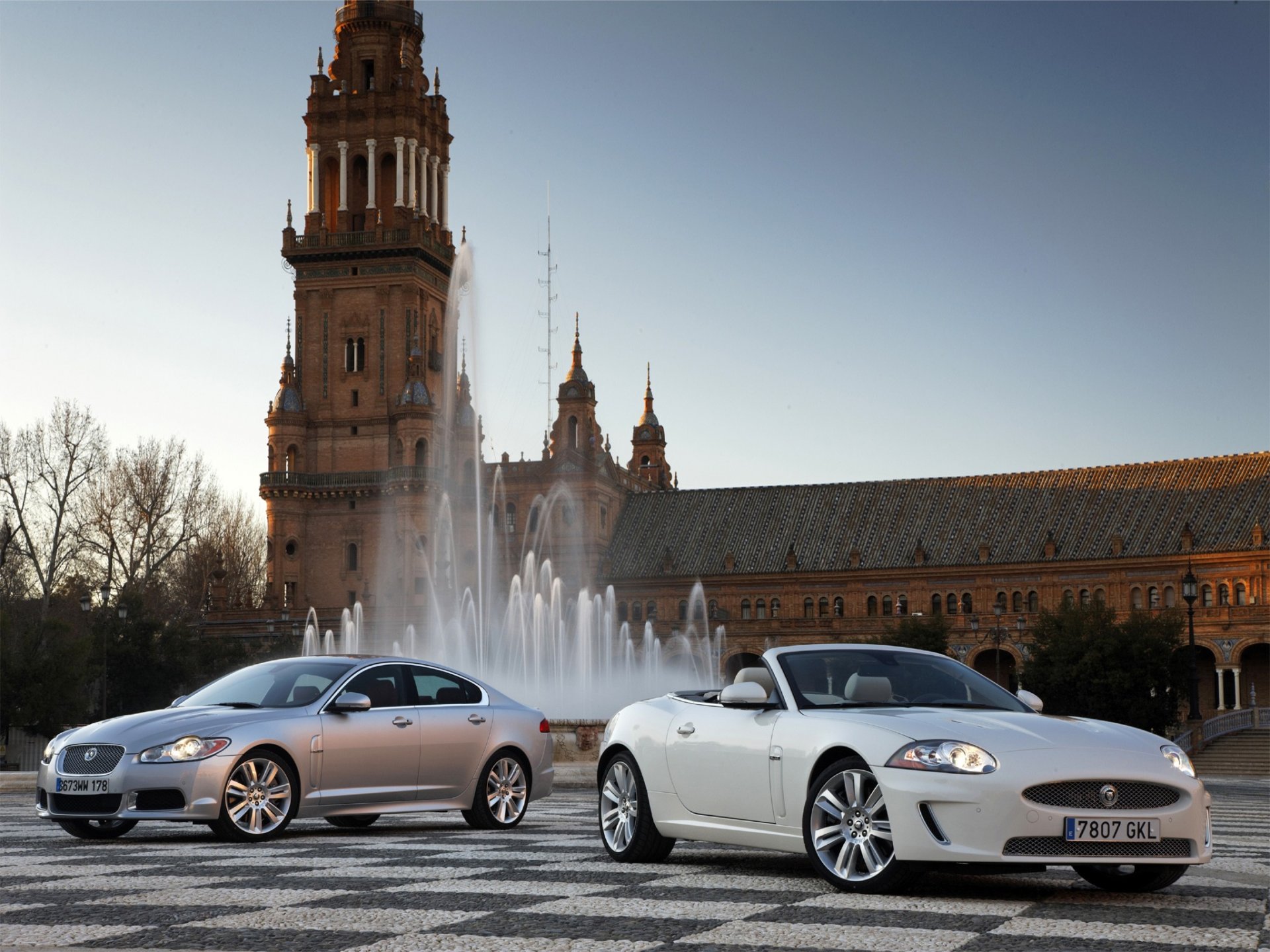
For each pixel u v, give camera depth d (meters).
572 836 18.55
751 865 14.62
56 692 69.81
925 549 121.12
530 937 9.95
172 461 118.81
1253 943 9.65
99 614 97.50
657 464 152.88
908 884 12.01
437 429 125.31
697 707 14.66
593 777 35.06
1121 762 11.82
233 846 16.97
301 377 128.88
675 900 11.76
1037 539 118.12
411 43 132.50
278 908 11.27
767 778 13.31
